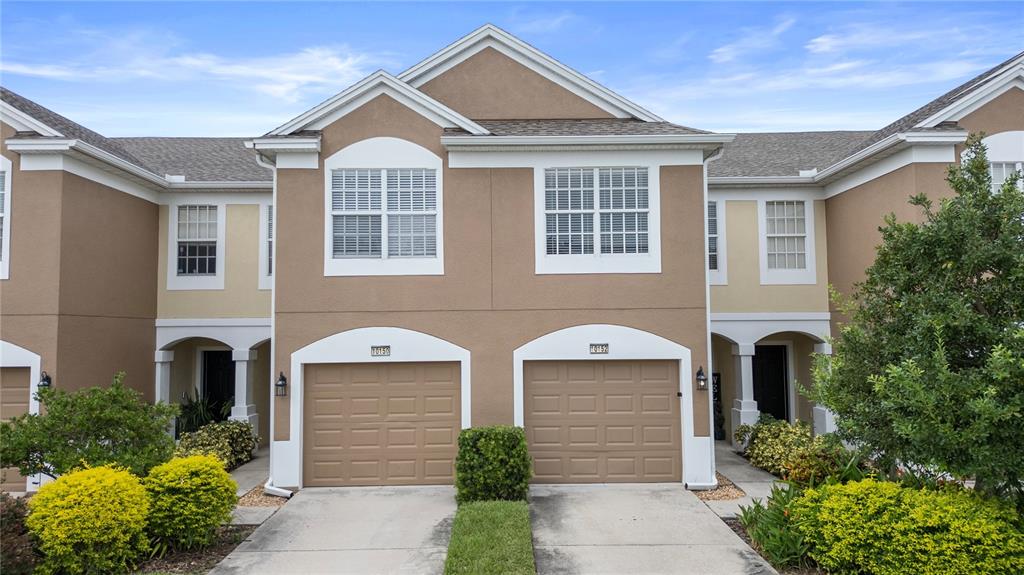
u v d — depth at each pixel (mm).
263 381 16766
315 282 11602
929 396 6441
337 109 11797
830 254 15086
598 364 11750
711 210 15305
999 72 12117
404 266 11648
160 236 15211
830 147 17438
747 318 15047
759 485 11500
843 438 8062
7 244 12016
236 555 8047
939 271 7441
